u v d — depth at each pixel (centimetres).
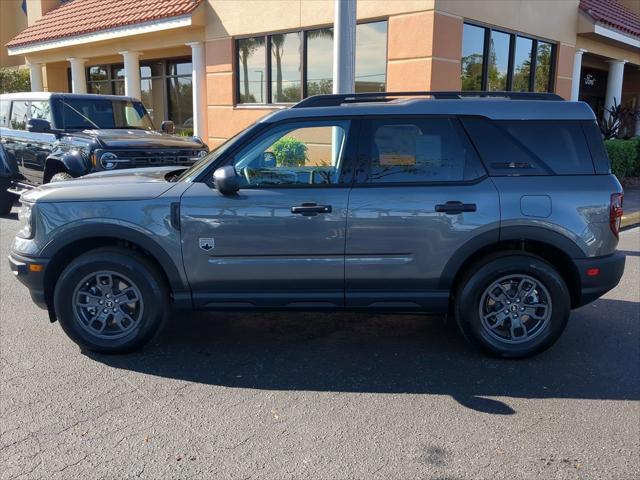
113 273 445
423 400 392
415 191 433
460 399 393
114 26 1528
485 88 1185
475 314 446
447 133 442
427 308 451
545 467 316
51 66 2070
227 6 1352
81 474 308
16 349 470
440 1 1016
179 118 1811
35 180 1006
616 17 1588
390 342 495
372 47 1118
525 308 449
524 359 457
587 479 306
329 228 433
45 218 442
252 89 1361
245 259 439
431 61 1025
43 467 314
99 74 2058
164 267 442
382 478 306
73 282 443
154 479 305
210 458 323
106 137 878
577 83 1484
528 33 1259
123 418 365
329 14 1165
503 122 443
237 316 560
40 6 2177
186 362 452
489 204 431
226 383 416
